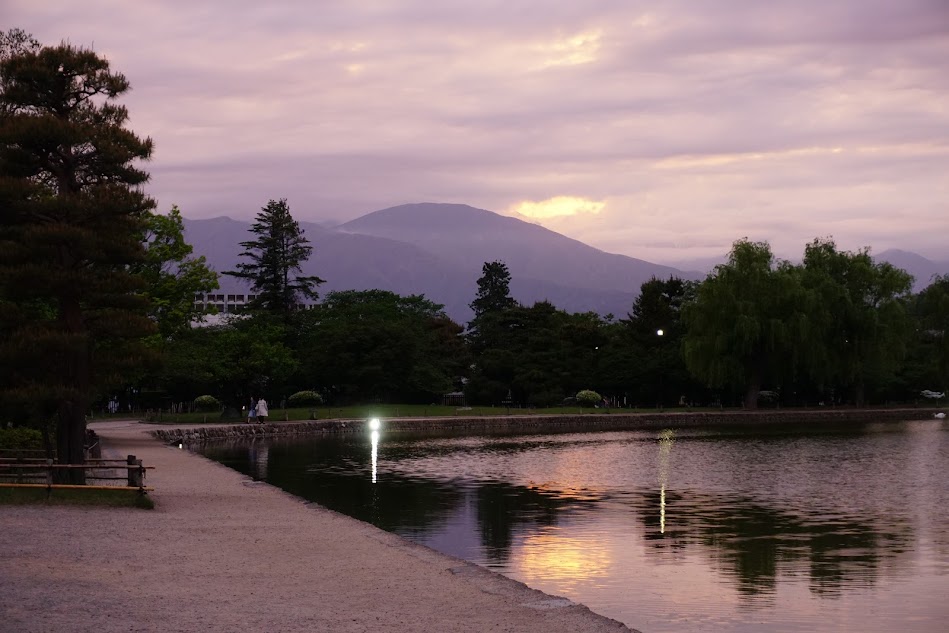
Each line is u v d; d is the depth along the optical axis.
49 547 22.14
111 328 34.22
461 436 84.19
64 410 33.47
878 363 107.81
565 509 37.81
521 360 126.06
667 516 35.75
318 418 95.12
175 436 73.38
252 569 20.92
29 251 32.56
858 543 29.95
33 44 46.84
